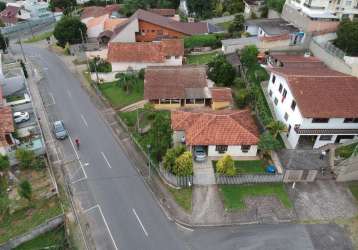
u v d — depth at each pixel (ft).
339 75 141.28
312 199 115.65
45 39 283.59
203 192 118.62
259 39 205.67
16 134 147.33
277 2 255.29
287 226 106.93
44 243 102.78
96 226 107.76
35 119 158.81
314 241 102.01
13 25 322.55
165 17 265.34
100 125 158.92
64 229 106.93
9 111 144.05
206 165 129.49
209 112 142.00
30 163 131.03
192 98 162.50
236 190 119.34
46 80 203.51
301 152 130.62
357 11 226.79
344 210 111.96
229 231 105.70
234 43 208.85
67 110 171.12
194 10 296.10
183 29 245.45
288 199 115.55
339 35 190.49
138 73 195.93
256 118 151.43
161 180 125.29
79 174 129.39
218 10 295.48
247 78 182.39
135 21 234.58
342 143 133.18
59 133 147.54
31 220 109.40
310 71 153.58
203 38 229.04
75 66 223.71
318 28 208.33
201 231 105.81
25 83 186.91
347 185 120.98
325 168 123.65
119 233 105.50
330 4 224.74
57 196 118.11
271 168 124.47
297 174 120.16
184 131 138.21
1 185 123.03
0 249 100.01
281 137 144.97
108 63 210.79
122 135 151.43
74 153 140.36
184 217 110.11
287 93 141.38
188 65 200.75
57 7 331.57
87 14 299.38
